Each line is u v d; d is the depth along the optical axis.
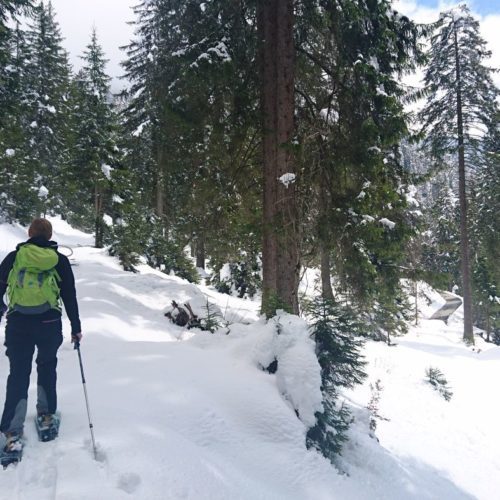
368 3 8.47
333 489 4.64
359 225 8.88
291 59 9.06
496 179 24.66
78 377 5.32
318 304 6.38
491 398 13.45
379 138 8.62
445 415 10.92
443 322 42.38
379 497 5.27
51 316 3.72
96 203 26.22
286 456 4.68
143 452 3.50
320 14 8.95
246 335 6.67
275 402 5.12
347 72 8.88
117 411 4.29
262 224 9.97
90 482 2.99
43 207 30.83
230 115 9.68
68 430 3.79
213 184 10.44
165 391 4.91
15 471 3.12
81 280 14.89
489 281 42.59
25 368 3.57
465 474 7.86
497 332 45.19
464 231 23.88
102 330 10.12
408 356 15.97
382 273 12.00
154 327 11.78
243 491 3.63
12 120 20.80
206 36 9.06
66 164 26.83
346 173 9.30
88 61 26.53
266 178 9.41
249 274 24.80
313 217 9.17
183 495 3.17
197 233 11.11
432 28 9.52
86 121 25.88
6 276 3.71
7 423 3.37
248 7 9.52
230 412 4.88
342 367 6.39
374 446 6.78
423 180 13.88
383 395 10.91
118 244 20.58
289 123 8.92
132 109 23.27
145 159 20.58
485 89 22.77
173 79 9.45
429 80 23.52
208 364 5.90
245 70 9.66
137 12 18.48
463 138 23.17
